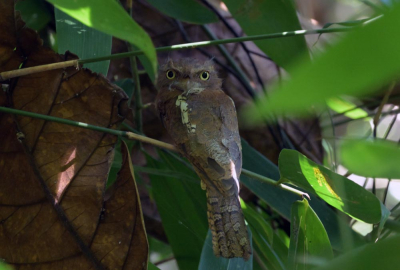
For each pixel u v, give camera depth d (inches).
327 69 62.4
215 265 135.0
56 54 134.0
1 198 133.6
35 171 133.6
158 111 140.4
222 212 134.5
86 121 134.2
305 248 134.0
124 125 139.6
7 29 133.6
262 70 144.8
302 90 63.4
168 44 144.6
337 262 104.7
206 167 135.2
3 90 133.9
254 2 136.9
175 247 138.8
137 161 142.7
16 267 133.4
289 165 133.6
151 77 139.5
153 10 144.6
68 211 133.6
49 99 134.1
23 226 133.6
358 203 133.0
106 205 133.5
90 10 128.2
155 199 139.5
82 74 134.0
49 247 133.5
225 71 144.2
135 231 133.3
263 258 137.1
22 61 134.2
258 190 138.1
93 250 133.4
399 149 76.5
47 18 142.0
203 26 143.3
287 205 137.9
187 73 139.9
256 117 70.0
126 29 125.9
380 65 62.3
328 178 133.1
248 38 134.2
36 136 133.9
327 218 137.6
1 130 133.8
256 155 139.3
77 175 133.7
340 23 134.9
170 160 139.9
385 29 61.8
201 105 137.2
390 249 100.7
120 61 143.6
